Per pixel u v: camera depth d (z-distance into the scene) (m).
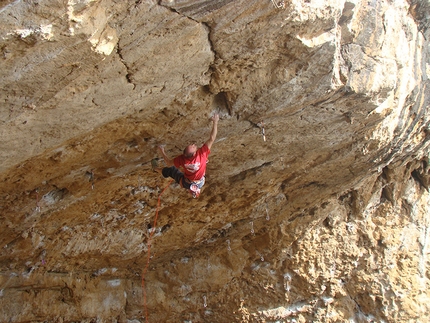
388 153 9.37
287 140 7.76
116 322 11.22
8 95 4.28
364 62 6.41
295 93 6.30
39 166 6.19
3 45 3.77
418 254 12.05
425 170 11.73
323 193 10.52
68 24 3.84
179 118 6.27
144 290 11.35
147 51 4.75
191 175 6.09
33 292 9.74
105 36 4.27
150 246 10.16
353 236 11.79
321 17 5.27
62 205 7.66
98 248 9.46
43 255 8.94
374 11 6.27
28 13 3.65
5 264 8.74
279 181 9.41
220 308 11.84
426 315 11.80
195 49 5.05
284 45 5.50
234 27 4.97
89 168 6.91
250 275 11.76
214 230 10.63
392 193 11.78
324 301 11.96
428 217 12.23
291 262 11.60
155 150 6.93
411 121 8.65
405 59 7.21
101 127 5.79
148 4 4.27
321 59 5.83
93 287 10.78
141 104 5.54
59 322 10.19
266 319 11.88
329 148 8.38
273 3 4.82
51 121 4.95
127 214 8.90
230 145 7.46
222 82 5.82
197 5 4.54
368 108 7.02
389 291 11.83
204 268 11.52
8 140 4.86
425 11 7.52
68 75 4.39
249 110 6.54
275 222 10.98
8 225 7.50
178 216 9.55
